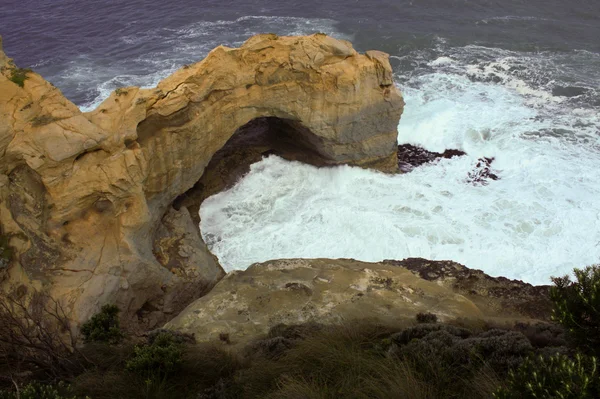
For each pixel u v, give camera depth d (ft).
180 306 64.44
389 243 74.79
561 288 30.42
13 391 37.19
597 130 100.48
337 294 54.90
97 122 59.62
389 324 47.44
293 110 79.71
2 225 53.11
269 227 79.36
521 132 99.81
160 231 70.54
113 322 49.96
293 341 42.32
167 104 65.05
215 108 72.43
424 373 34.42
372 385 32.35
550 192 84.89
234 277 59.62
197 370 39.19
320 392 32.94
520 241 76.02
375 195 85.56
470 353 35.65
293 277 58.49
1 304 46.96
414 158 96.02
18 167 55.83
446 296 54.80
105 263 58.44
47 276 55.26
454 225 78.69
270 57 74.43
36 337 46.42
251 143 90.94
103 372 40.55
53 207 57.57
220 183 85.40
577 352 28.58
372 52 82.48
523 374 26.89
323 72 77.77
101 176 58.39
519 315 55.42
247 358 41.50
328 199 84.69
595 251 73.67
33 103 56.29
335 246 75.46
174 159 69.31
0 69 55.77
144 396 36.42
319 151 86.69
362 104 82.33
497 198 84.23
